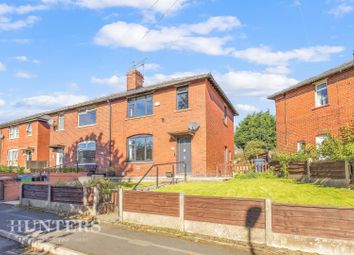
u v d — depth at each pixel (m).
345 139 17.69
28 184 16.84
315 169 15.10
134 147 26.09
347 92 19.44
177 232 9.93
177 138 23.64
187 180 20.22
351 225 7.21
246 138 55.34
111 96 27.97
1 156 42.59
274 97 26.16
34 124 37.69
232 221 8.95
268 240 8.22
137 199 11.34
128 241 9.23
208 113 23.36
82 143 30.23
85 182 15.17
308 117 22.44
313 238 7.61
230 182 15.95
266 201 8.35
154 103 25.20
